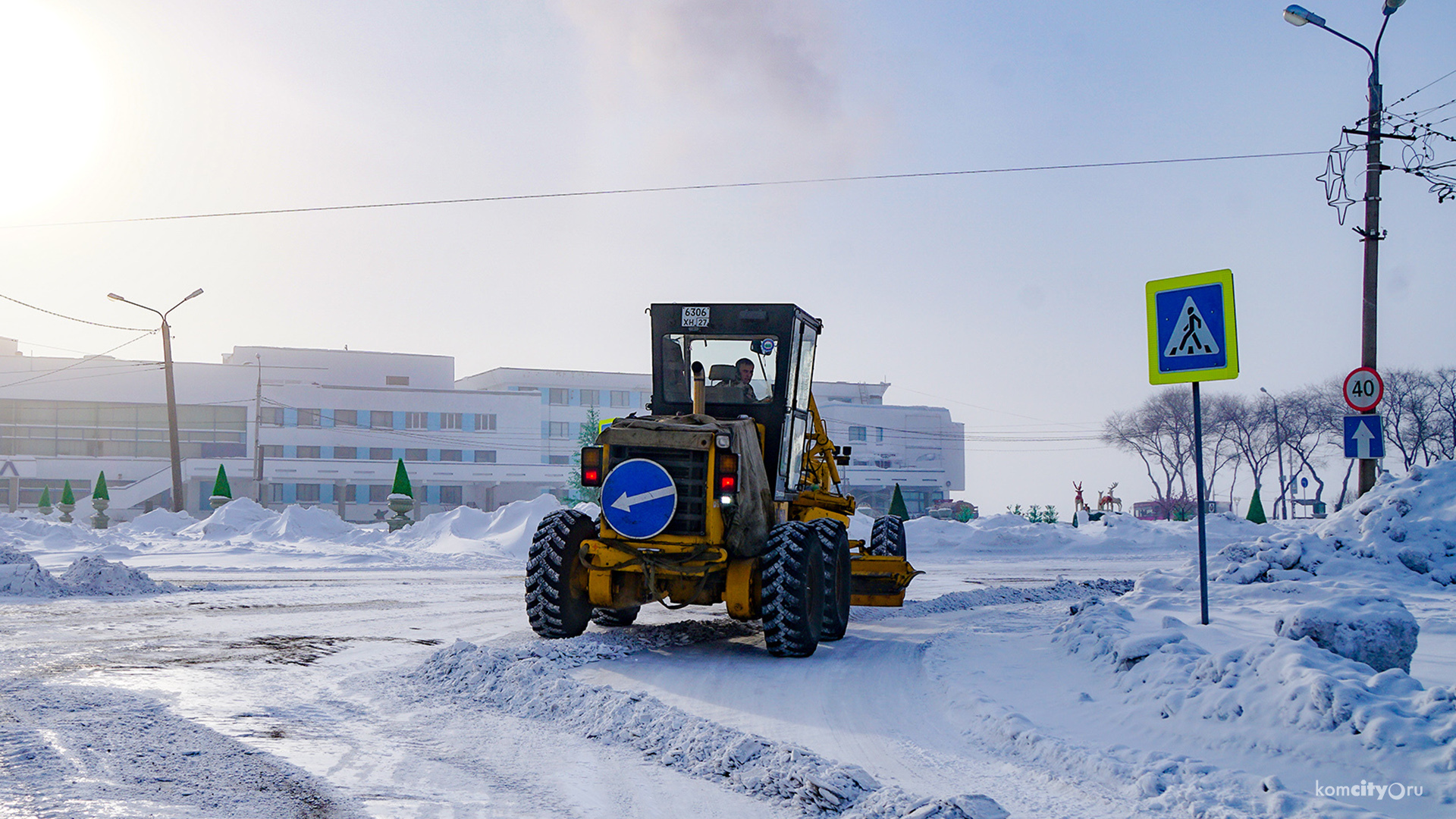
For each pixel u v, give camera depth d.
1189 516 57.25
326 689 6.39
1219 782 4.37
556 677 6.29
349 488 79.25
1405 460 60.41
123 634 8.60
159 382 76.38
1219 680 5.61
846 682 7.05
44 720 5.09
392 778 4.36
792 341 9.19
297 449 77.94
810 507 10.68
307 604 11.66
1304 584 10.98
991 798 4.23
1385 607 6.21
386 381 87.88
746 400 9.20
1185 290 7.71
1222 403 70.12
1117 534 30.83
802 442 9.94
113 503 72.94
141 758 4.44
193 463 74.62
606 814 3.95
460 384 101.06
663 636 8.78
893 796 3.87
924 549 28.95
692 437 8.10
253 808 3.82
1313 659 5.40
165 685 6.23
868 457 98.50
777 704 6.28
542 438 87.56
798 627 7.92
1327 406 65.44
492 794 4.18
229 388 77.56
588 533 8.61
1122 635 7.43
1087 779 4.61
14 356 74.00
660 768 4.66
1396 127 16.56
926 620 10.97
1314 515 62.47
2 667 6.70
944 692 6.61
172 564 19.11
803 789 4.18
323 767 4.48
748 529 8.41
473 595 13.24
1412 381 59.34
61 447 74.88
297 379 84.94
